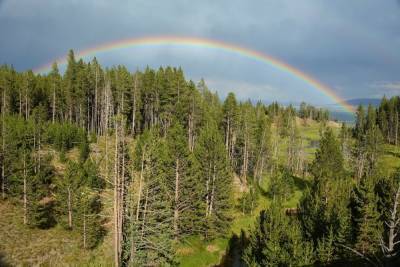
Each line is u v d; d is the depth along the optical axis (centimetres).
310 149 14188
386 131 13712
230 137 8544
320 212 3753
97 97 10400
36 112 8738
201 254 4344
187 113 8381
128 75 9850
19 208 4788
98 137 8356
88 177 4894
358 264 3017
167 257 3150
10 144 4959
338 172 7300
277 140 12094
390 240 2217
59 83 9850
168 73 9500
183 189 4272
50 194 5522
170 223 3791
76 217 4231
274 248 2941
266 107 19288
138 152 3328
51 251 4016
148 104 10331
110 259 3841
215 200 4856
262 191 7869
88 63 10988
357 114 15275
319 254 3038
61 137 7294
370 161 8994
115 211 2442
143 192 2966
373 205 3319
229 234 5119
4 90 8694
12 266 3659
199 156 4925
